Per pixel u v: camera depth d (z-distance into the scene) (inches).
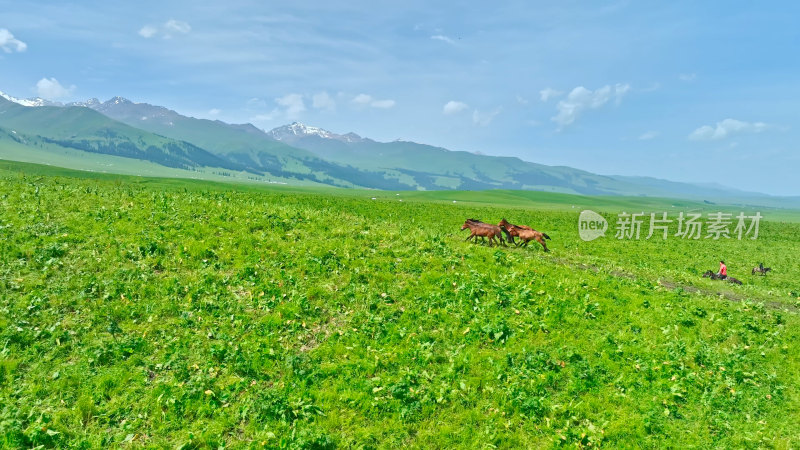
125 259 784.9
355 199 3068.4
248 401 512.1
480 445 490.0
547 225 2511.1
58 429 453.4
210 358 580.1
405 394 543.2
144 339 604.1
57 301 650.2
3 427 439.8
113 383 523.8
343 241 986.7
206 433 466.0
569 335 701.9
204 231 935.0
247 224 1015.0
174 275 764.0
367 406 522.9
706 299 931.3
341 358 609.0
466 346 653.3
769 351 708.0
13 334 568.7
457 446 486.6
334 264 855.7
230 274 791.7
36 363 538.6
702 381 615.2
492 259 997.2
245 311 693.9
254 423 487.5
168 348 594.2
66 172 6176.2
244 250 879.7
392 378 571.2
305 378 559.2
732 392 597.3
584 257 1322.6
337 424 497.0
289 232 1005.2
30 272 708.0
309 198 2733.8
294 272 816.9
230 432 477.1
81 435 453.4
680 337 729.0
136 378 535.2
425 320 709.3
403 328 681.0
